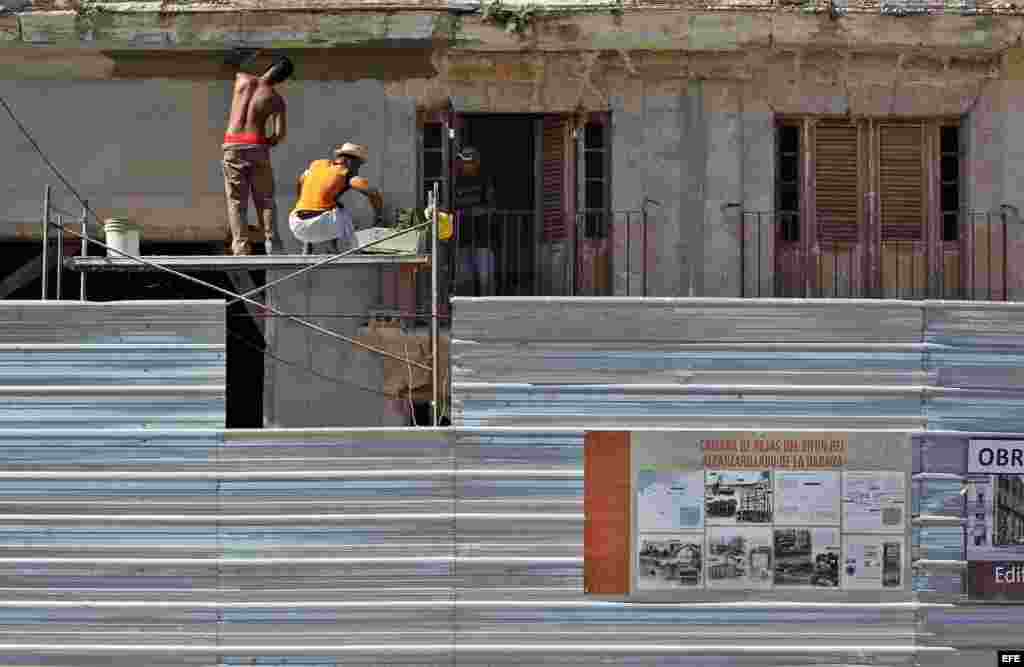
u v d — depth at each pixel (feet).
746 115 57.82
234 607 44.86
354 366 56.44
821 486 45.52
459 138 57.98
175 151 57.52
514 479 45.29
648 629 45.11
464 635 44.96
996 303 46.06
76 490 45.19
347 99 57.52
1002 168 57.82
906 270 58.18
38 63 57.16
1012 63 57.62
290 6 55.72
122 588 45.03
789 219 58.13
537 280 58.08
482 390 45.55
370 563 44.98
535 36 56.08
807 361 45.78
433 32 55.83
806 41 56.34
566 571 45.16
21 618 44.98
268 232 53.31
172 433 45.29
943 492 45.65
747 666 45.16
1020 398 45.96
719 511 45.39
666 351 45.68
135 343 45.65
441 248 57.52
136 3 55.98
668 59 57.26
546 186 58.29
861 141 58.29
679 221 57.77
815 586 45.34
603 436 45.39
